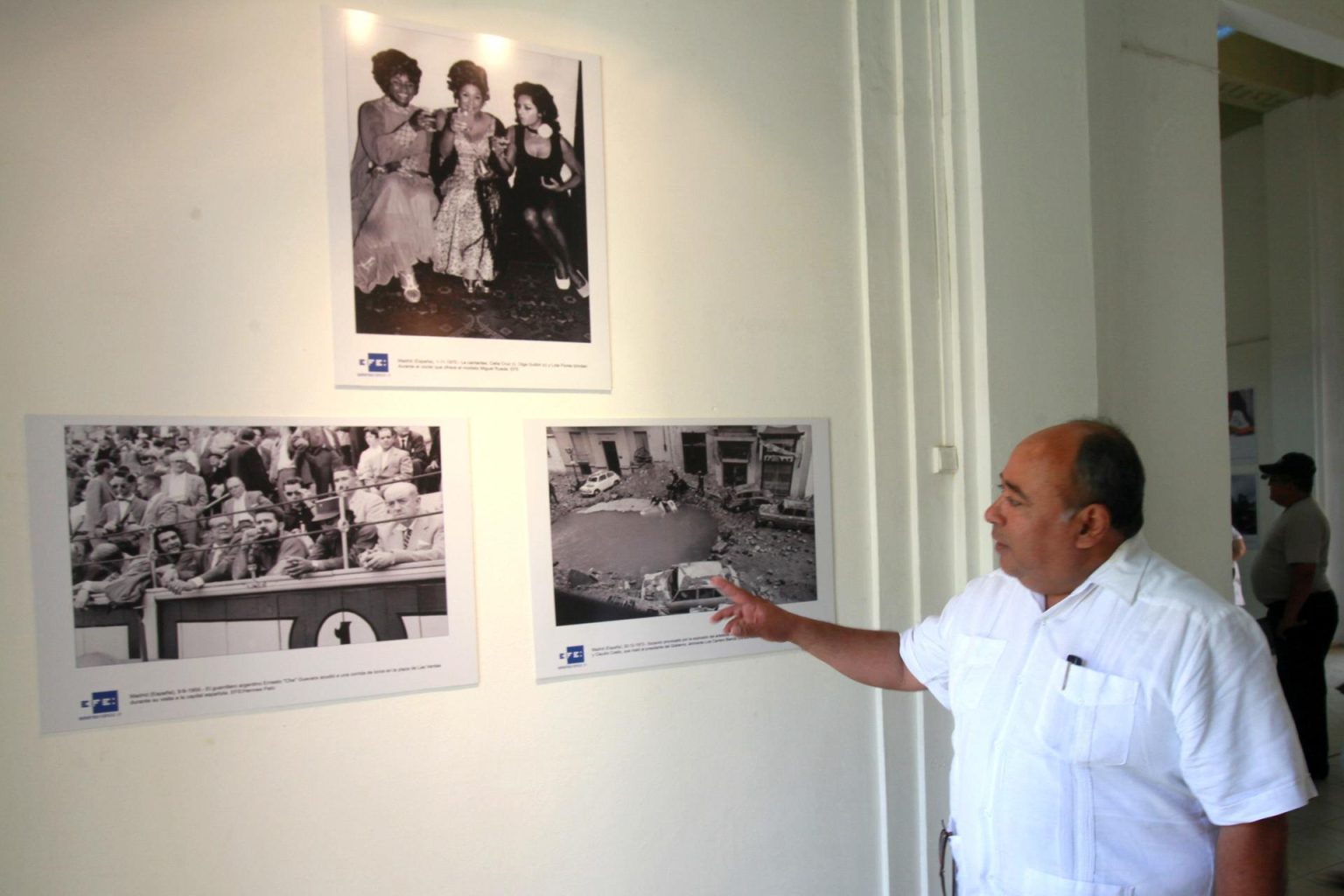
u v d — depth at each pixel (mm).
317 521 1533
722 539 1897
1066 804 1224
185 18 1472
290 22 1542
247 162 1506
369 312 1583
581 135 1780
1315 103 6145
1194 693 1142
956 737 1439
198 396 1464
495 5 1709
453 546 1631
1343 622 6184
